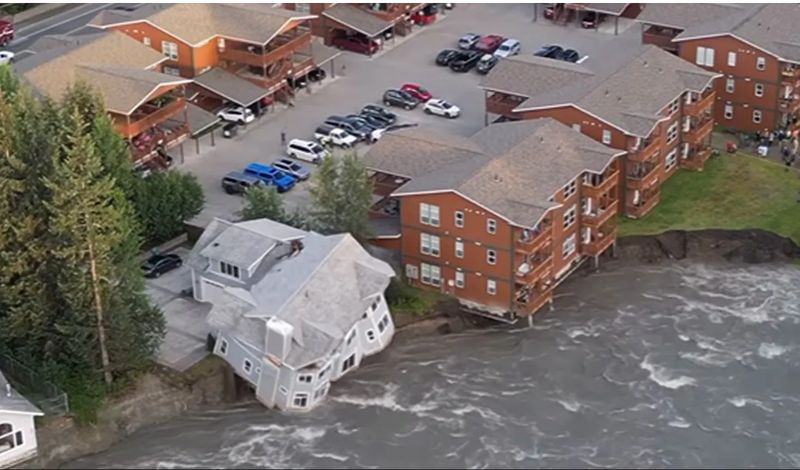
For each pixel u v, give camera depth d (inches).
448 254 5324.8
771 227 5777.6
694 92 6053.2
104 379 4835.1
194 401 4923.7
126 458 4712.1
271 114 6599.4
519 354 5196.9
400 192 5300.2
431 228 5310.0
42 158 4761.3
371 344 5123.0
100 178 5167.3
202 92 6461.6
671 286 5575.8
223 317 4928.6
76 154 4655.5
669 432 4827.8
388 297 5319.9
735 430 4832.7
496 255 5216.5
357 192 5329.7
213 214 5792.3
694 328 5339.6
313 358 4790.8
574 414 4911.4
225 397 4980.3
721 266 5693.9
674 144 6097.4
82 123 4913.9
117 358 4825.3
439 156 5521.7
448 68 7012.8
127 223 4953.3
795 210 5880.9
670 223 5812.0
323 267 5014.8
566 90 5999.0
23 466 4643.2
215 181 6038.4
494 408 4938.5
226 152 6274.6
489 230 5187.0
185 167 6146.7
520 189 5265.8
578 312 5428.2
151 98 5905.5
